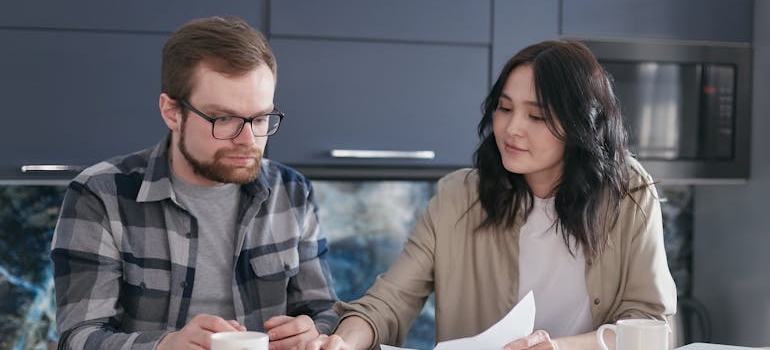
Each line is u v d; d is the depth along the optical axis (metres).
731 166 3.07
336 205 3.22
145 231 1.72
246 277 1.78
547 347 1.61
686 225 3.43
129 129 2.68
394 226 3.27
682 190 3.43
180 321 1.73
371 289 1.87
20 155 2.62
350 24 2.81
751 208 3.08
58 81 2.63
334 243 3.22
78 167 2.65
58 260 1.68
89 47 2.64
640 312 1.82
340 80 2.81
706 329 3.31
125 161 1.78
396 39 2.84
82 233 1.68
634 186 1.89
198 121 1.61
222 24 1.62
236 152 1.61
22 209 2.96
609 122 1.83
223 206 1.76
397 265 1.91
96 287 1.66
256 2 2.74
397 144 2.86
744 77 3.07
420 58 2.86
